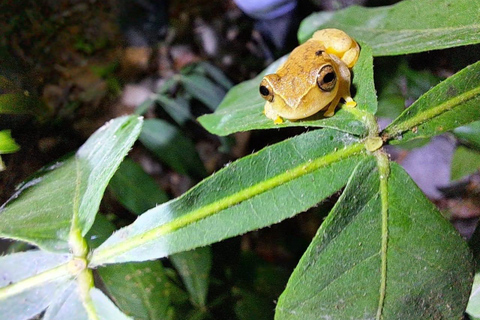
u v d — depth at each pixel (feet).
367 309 0.25
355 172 0.26
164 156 0.55
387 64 0.46
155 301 0.38
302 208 0.27
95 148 0.33
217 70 0.69
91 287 0.27
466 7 0.32
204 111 0.71
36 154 0.48
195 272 0.43
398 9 0.36
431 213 0.26
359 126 0.28
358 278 0.25
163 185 0.73
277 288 0.48
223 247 0.49
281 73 0.34
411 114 0.28
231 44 0.81
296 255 0.67
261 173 0.27
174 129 0.56
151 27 0.78
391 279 0.25
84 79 0.67
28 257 0.29
